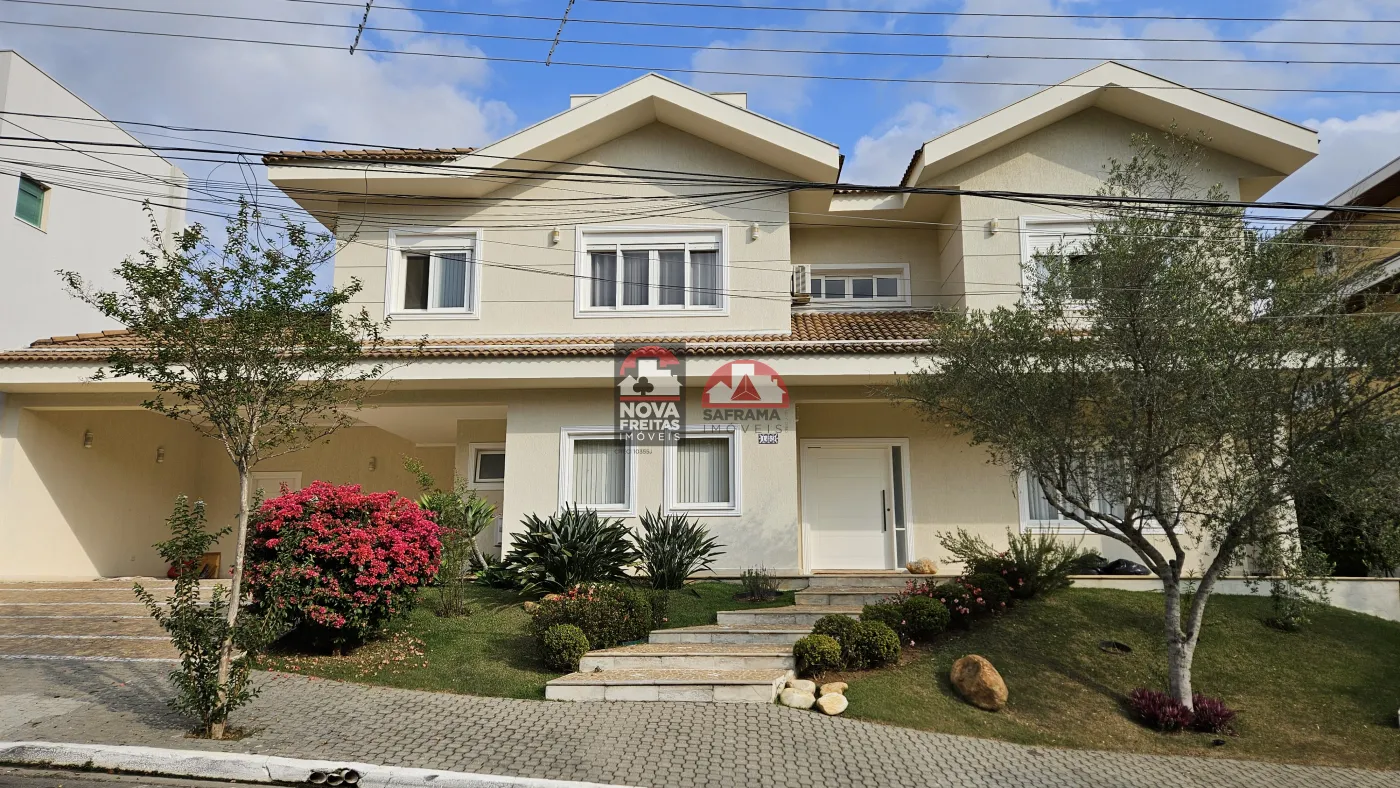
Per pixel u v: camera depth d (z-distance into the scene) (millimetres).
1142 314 8875
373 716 8234
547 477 14180
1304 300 8656
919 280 17172
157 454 18000
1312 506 9023
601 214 15602
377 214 15695
